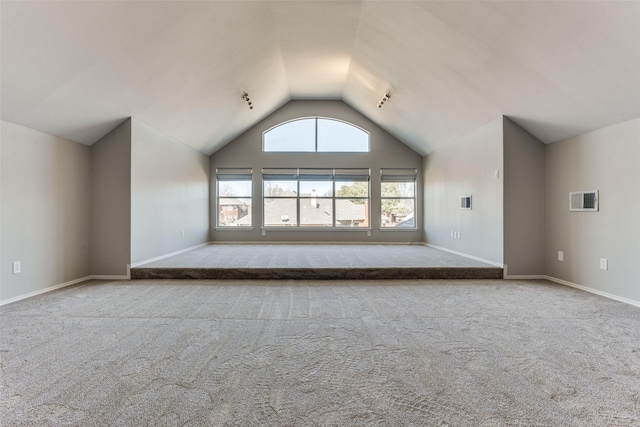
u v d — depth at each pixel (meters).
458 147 5.84
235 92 5.60
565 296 3.55
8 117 3.23
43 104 3.31
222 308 3.10
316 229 7.91
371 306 3.18
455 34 3.47
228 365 1.97
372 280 4.35
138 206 4.59
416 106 5.66
